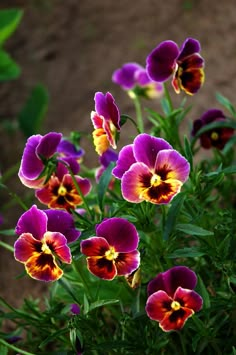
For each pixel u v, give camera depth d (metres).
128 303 1.04
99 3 1.85
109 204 1.05
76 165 0.98
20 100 1.60
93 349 0.96
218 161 1.14
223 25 1.67
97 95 0.92
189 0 1.77
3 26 1.45
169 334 0.99
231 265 0.95
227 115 1.43
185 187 1.02
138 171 0.88
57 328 1.01
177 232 0.96
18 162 1.46
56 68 1.67
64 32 1.77
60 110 1.55
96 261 0.89
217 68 1.55
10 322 1.18
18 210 1.36
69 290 1.00
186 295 0.89
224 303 0.95
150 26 1.73
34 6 1.88
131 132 1.43
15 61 1.71
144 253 0.94
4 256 1.29
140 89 1.18
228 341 0.98
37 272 0.90
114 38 1.72
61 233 0.91
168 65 0.99
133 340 0.97
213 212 1.12
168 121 1.07
